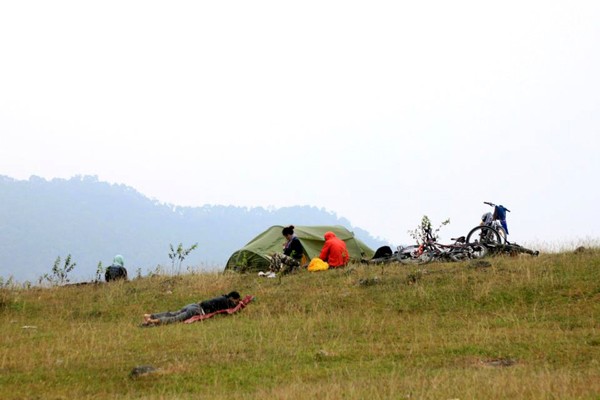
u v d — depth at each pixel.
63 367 12.04
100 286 22.16
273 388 10.12
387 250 24.52
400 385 9.96
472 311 16.20
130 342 14.12
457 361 11.88
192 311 16.91
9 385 10.82
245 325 15.76
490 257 21.52
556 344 12.60
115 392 10.54
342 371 11.39
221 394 10.06
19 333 15.78
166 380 11.06
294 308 17.64
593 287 16.50
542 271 18.31
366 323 15.46
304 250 24.72
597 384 9.29
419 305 16.98
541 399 8.61
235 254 25.19
